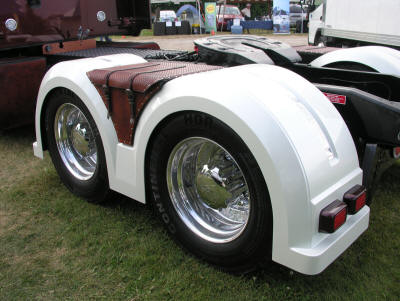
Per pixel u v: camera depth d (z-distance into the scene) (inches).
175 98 71.7
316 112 69.8
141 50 159.9
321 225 63.0
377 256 81.9
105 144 89.9
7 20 141.6
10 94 142.3
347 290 72.5
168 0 872.9
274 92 67.3
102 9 176.1
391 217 97.0
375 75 96.5
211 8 713.6
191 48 444.8
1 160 139.8
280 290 72.6
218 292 72.3
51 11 154.3
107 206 104.5
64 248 87.0
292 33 713.0
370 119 81.4
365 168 82.0
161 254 83.7
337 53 124.2
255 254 68.8
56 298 72.3
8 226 96.3
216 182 77.9
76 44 169.9
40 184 119.1
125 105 83.5
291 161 60.8
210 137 69.4
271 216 64.8
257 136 61.3
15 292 73.9
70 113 105.6
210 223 79.6
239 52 105.6
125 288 74.2
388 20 217.5
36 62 147.3
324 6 320.2
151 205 89.4
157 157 80.2
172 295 72.0
